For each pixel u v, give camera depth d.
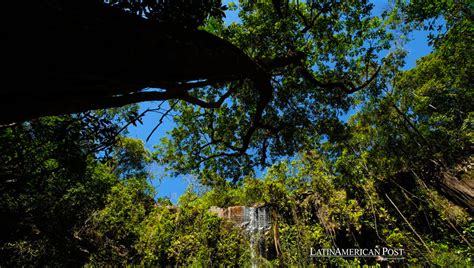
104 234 11.70
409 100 18.23
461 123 16.30
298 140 8.05
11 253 4.34
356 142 16.66
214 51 2.61
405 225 13.02
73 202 5.94
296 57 5.03
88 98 1.95
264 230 14.16
